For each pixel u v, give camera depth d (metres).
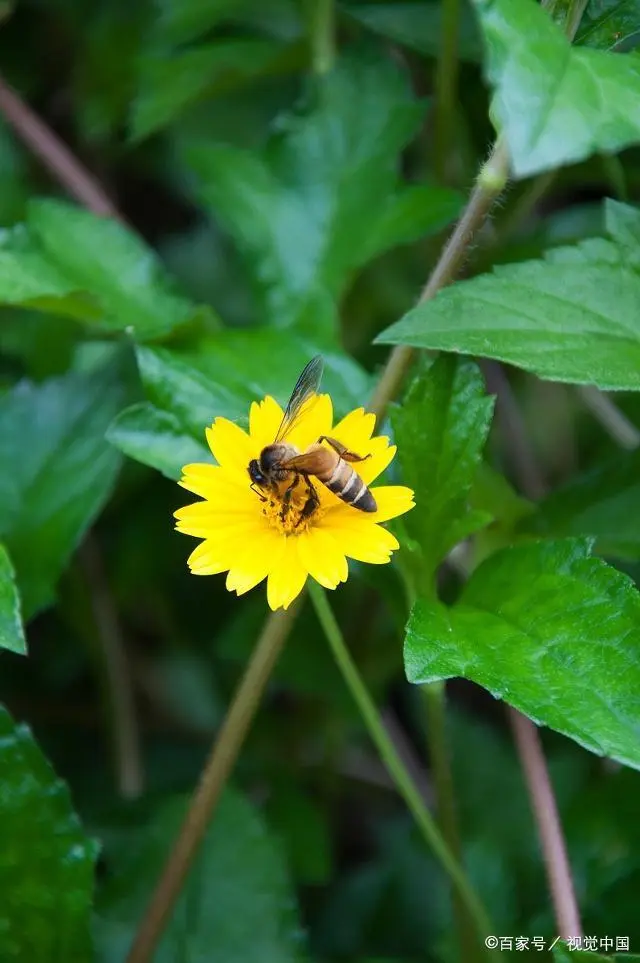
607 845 0.38
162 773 0.42
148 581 0.41
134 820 0.39
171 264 0.44
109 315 0.37
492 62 0.32
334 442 0.34
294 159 0.39
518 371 0.43
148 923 0.36
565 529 0.36
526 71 0.32
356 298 0.42
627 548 0.36
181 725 0.43
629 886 0.37
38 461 0.38
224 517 0.34
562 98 0.32
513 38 0.32
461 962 0.37
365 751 0.42
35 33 0.44
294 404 0.35
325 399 0.35
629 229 0.35
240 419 0.35
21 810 0.35
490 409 0.34
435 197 0.38
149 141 0.44
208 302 0.44
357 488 0.34
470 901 0.36
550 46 0.33
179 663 0.43
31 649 0.43
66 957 0.35
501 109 0.32
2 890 0.35
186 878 0.37
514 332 0.34
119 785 0.41
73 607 0.41
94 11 0.44
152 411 0.36
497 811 0.41
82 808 0.40
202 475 0.34
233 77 0.41
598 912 0.38
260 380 0.36
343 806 0.43
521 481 0.41
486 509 0.36
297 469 0.34
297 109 0.39
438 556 0.35
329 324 0.38
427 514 0.35
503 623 0.34
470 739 0.41
